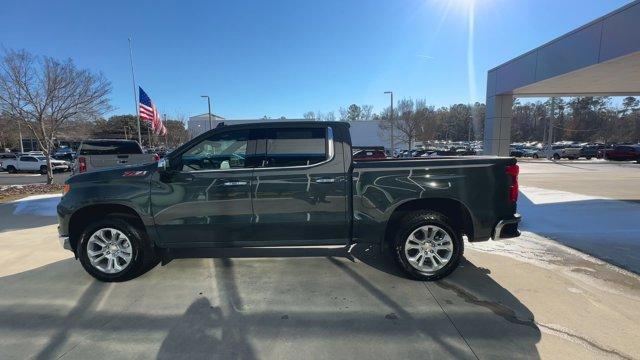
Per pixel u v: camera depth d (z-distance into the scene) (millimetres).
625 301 3973
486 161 4531
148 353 3111
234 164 4598
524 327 3465
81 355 3092
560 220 7770
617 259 5293
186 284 4523
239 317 3705
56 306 3984
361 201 4512
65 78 14852
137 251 4609
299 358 3027
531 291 4238
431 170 4465
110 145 11078
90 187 4590
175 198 4523
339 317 3686
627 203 9750
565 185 14430
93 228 4562
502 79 17156
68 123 16438
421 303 3963
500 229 4512
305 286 4430
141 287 4449
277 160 4566
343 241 4633
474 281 4531
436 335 3336
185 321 3637
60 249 6012
